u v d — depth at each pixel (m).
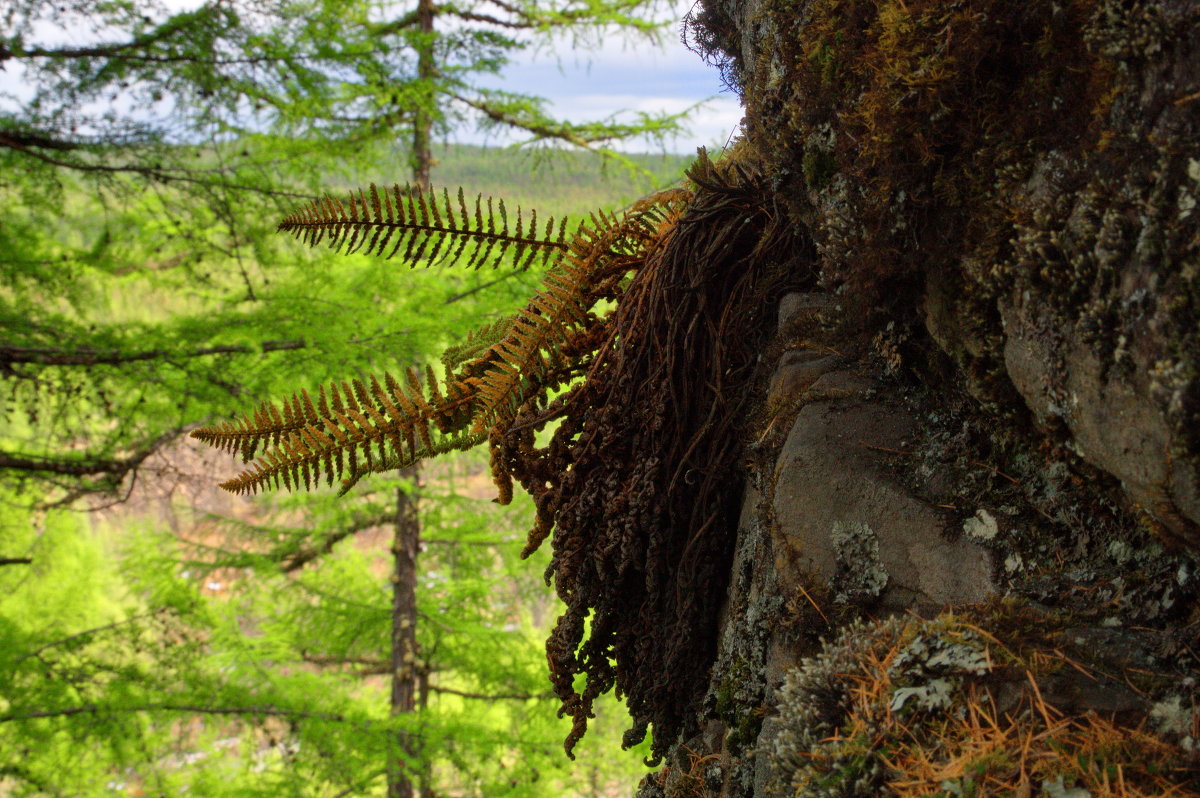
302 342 7.38
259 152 7.89
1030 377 1.09
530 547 1.75
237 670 8.35
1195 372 0.84
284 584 10.03
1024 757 0.91
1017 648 1.05
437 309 7.69
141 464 8.23
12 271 7.04
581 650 1.77
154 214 7.81
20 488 8.00
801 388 1.56
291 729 7.98
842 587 1.33
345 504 9.72
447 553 10.36
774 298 1.71
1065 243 0.99
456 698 12.35
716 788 1.50
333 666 10.47
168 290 8.43
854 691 1.09
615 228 1.76
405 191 1.72
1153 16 0.88
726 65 2.08
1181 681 0.98
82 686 7.66
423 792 9.70
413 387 1.63
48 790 7.57
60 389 7.30
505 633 9.82
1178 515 0.93
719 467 1.67
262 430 1.63
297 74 7.40
